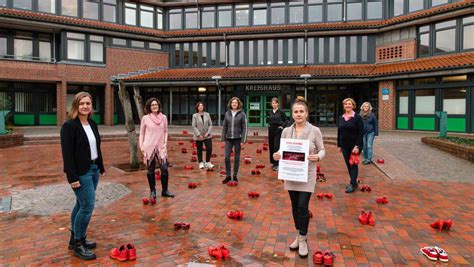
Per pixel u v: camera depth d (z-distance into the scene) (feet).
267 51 86.12
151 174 22.03
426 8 71.05
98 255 13.82
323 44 82.58
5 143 49.73
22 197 22.44
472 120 59.31
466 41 63.05
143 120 22.12
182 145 54.03
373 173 30.30
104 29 83.25
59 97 80.53
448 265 12.96
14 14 73.20
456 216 18.48
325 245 14.82
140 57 89.15
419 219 18.01
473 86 58.75
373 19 80.43
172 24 93.56
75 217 13.76
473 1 59.98
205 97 87.66
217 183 26.58
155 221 17.85
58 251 14.24
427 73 63.00
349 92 81.20
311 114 82.84
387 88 71.00
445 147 39.24
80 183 13.35
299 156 13.67
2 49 78.59
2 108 57.93
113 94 87.61
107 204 20.86
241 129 26.66
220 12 90.58
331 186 25.44
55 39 83.25
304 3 84.84
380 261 13.30
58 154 43.45
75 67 81.41
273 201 21.47
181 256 13.76
